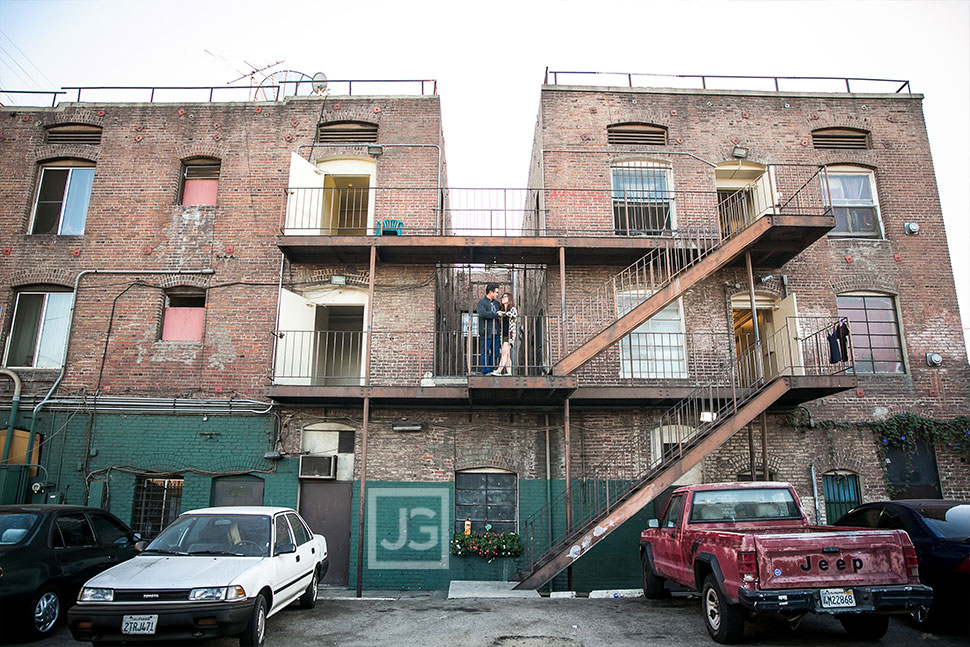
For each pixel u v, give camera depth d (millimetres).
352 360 15047
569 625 7895
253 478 13102
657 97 14922
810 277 14055
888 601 6191
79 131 15164
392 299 13750
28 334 14062
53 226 14703
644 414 13172
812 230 12430
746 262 13383
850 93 15164
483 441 13023
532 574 10664
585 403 12844
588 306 13719
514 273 17250
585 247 12781
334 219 14875
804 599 6125
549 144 14508
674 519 8891
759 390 11594
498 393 12047
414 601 9805
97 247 14289
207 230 14336
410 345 13500
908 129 15055
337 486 13070
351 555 12531
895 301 14203
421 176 14492
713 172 14539
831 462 13141
